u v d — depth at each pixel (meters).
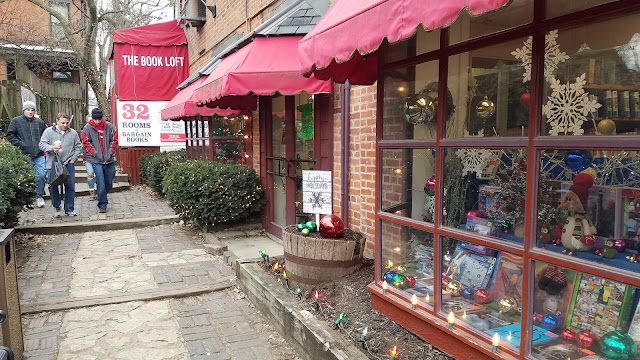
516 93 2.43
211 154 9.13
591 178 2.15
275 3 6.89
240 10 8.52
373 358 2.82
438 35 2.93
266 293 4.05
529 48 2.36
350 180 5.16
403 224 3.27
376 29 2.49
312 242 3.97
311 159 5.81
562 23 2.17
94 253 6.09
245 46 5.65
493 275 2.64
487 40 2.56
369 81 4.03
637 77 1.97
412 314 3.09
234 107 7.06
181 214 7.11
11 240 3.22
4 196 5.39
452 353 2.80
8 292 3.10
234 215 6.89
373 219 4.77
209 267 5.50
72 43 15.99
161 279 5.06
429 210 3.08
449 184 2.89
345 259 4.04
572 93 2.17
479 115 2.67
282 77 4.92
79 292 4.66
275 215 6.95
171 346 3.59
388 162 3.44
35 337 3.70
